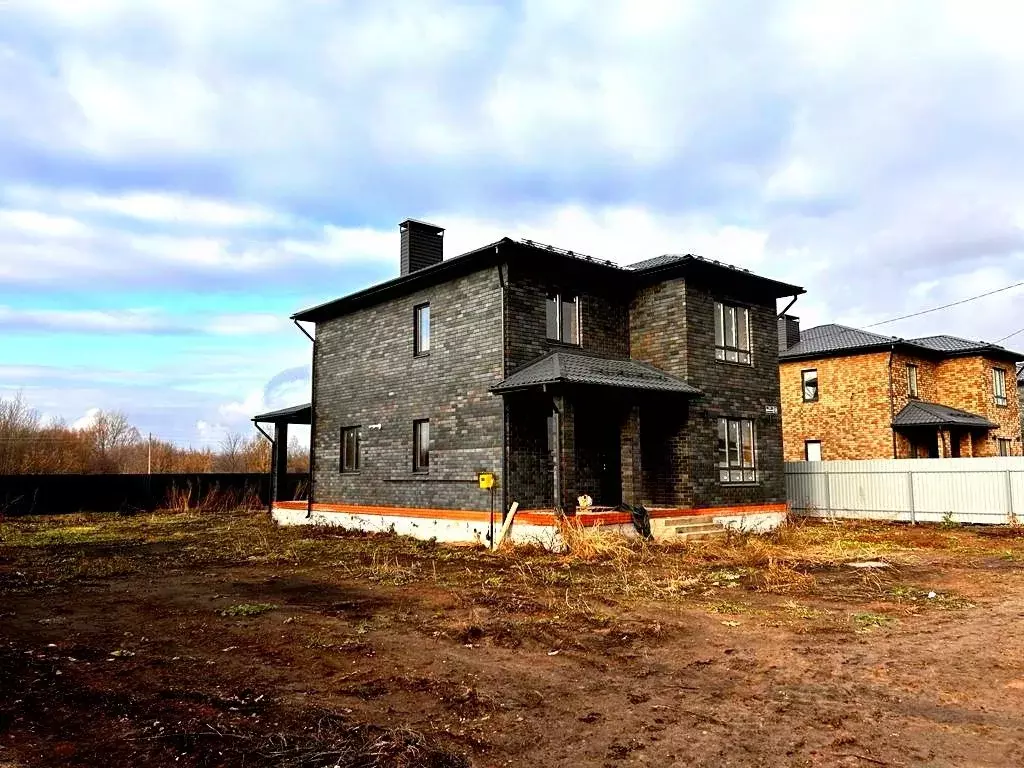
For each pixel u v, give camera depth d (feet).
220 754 13.24
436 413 50.01
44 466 99.60
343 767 12.67
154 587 31.53
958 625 22.82
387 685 17.37
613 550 37.91
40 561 40.22
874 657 19.31
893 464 61.67
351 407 58.90
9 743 13.74
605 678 17.81
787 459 82.64
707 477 49.34
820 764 12.74
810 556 38.81
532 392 43.34
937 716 14.99
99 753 13.29
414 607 26.40
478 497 45.98
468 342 47.75
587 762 12.94
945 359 82.89
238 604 27.35
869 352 76.38
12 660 19.61
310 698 16.46
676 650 20.26
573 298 50.16
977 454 79.46
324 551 43.91
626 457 44.62
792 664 18.79
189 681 17.78
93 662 19.48
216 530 58.90
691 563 35.81
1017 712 15.17
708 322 51.03
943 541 45.73
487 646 20.86
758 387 54.70
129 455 134.41
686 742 13.76
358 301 58.03
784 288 56.08
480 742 13.87
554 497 42.93
